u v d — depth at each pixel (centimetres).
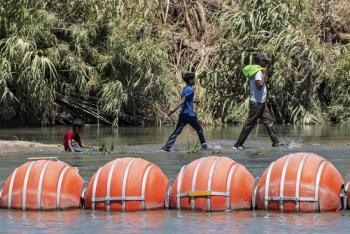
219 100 6412
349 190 2692
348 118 6562
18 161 3803
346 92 6600
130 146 4581
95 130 5828
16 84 5950
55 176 2733
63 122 6272
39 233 2348
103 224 2464
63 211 2698
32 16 5950
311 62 6347
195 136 5281
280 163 2681
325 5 7106
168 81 6341
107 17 6294
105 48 6312
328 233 2316
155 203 2694
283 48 6234
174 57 6831
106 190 2694
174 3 7188
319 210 2614
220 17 6612
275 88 6288
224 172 2680
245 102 6294
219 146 4544
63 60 6134
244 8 6450
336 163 3688
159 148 4456
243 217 2552
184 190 2686
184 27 7100
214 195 2653
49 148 4406
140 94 6316
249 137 5166
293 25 6369
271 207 2647
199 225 2431
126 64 6228
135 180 2691
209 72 6469
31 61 5850
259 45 6284
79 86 6181
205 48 6806
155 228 2398
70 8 6288
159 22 6831
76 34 6109
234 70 6412
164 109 6391
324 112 6600
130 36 6247
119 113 6219
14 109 6134
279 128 5959
